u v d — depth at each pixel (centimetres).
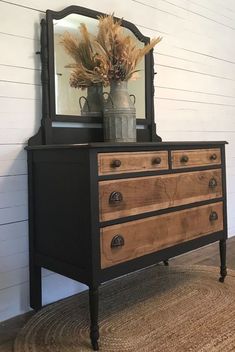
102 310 177
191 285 205
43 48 179
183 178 184
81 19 196
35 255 175
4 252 172
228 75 308
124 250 154
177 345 145
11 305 175
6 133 171
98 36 183
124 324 163
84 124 200
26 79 176
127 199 155
